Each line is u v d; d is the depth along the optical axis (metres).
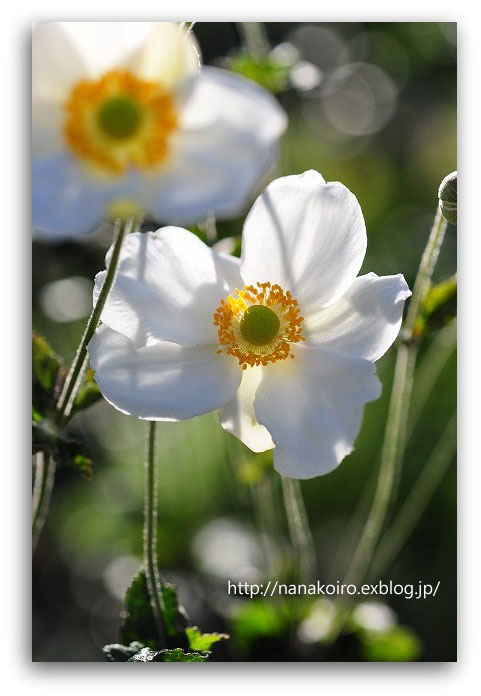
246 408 0.44
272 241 0.44
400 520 0.56
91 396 0.45
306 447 0.43
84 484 0.64
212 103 0.39
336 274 0.44
